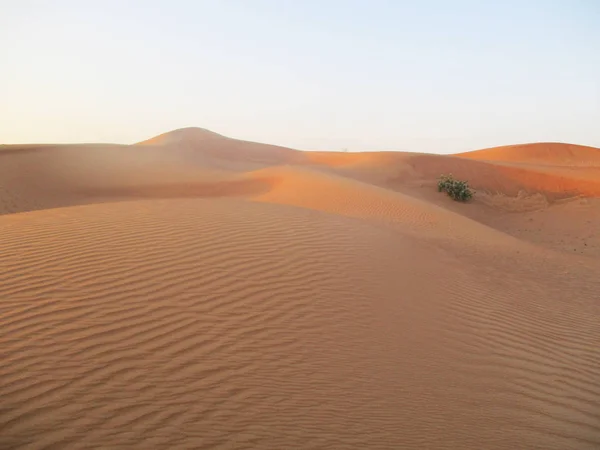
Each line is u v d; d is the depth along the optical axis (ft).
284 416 13.55
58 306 16.66
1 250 21.11
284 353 16.74
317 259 25.13
